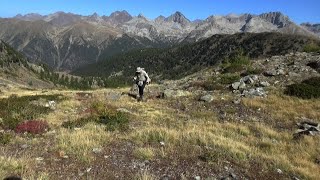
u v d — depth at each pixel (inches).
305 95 1118.4
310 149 665.0
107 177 447.5
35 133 661.9
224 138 655.8
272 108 1021.2
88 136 608.1
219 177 479.5
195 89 1337.4
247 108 1026.7
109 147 569.6
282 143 698.8
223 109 1016.2
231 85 1274.6
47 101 1065.5
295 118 928.3
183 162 522.3
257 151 624.1
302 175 529.3
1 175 407.5
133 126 748.6
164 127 720.3
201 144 618.5
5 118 753.0
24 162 463.8
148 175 450.9
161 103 1103.0
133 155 535.2
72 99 1133.7
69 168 469.4
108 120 767.7
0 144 568.1
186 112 980.6
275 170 536.4
